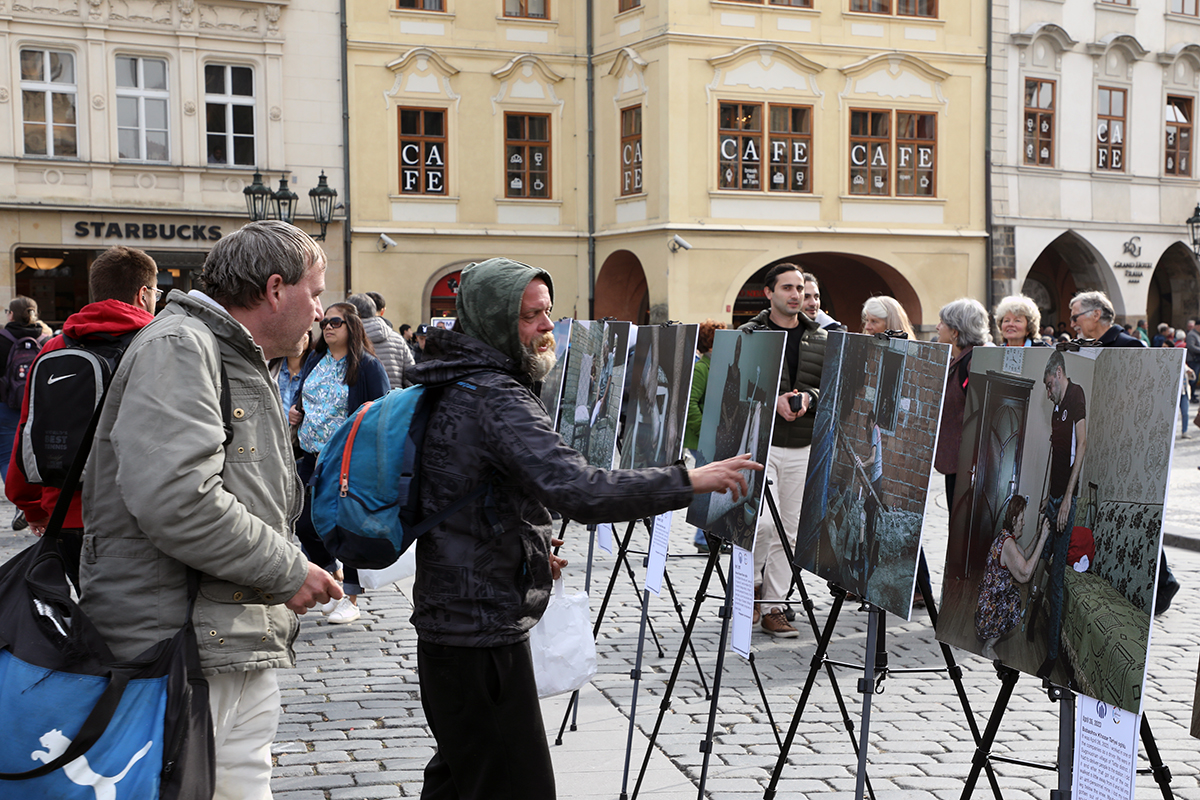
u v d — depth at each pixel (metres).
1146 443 2.36
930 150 23.98
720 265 22.42
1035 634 2.71
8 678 2.32
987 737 2.92
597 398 5.59
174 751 2.37
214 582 2.53
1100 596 2.47
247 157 22.20
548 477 2.58
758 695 5.27
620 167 23.52
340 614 6.71
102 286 3.88
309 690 5.37
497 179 23.84
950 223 24.20
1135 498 2.38
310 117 22.52
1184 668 5.70
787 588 6.43
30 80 20.61
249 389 2.60
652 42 22.20
